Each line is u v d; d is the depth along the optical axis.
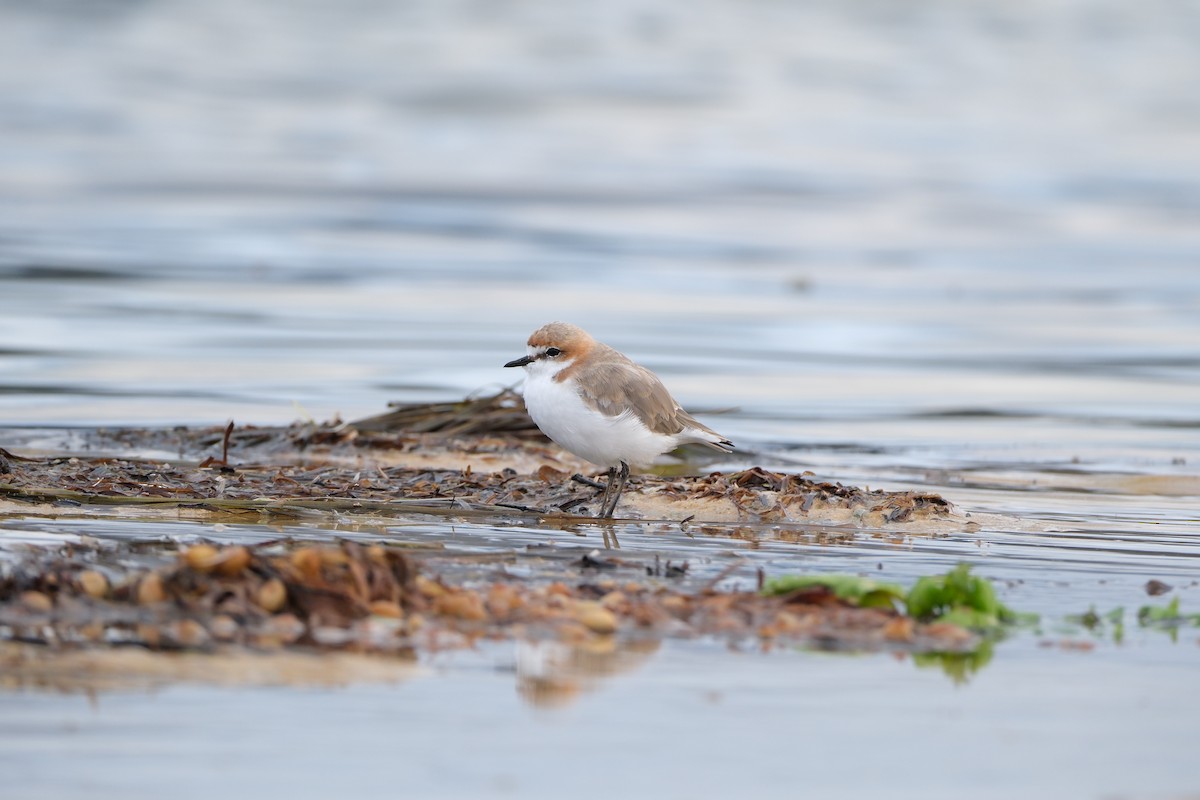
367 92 55.34
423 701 6.09
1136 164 45.91
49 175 39.00
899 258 32.44
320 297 25.16
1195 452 15.25
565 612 7.31
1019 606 8.11
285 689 6.17
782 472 13.60
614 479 10.88
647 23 71.75
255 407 16.38
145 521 9.52
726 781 5.39
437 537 9.50
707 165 44.66
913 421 16.95
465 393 17.64
